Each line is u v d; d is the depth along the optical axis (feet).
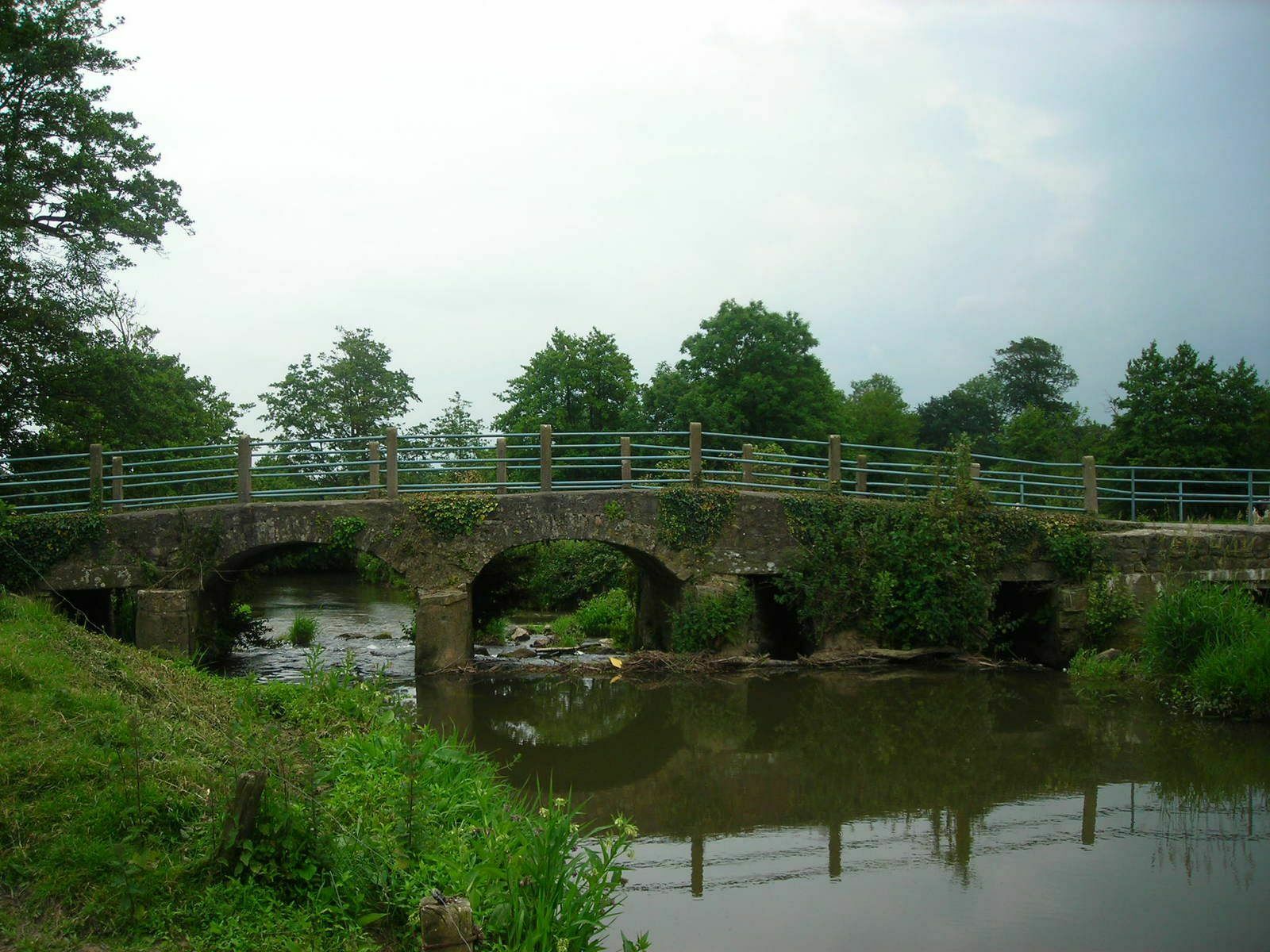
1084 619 58.59
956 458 61.26
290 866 19.10
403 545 57.31
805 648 60.59
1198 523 64.85
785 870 27.37
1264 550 59.88
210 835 19.43
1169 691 49.42
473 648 63.46
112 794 19.99
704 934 23.20
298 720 33.47
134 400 73.72
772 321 114.62
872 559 59.31
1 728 21.83
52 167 69.46
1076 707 47.39
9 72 67.62
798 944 22.66
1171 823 31.12
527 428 100.68
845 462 65.31
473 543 57.77
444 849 21.63
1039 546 59.88
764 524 59.67
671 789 34.96
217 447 58.29
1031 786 35.04
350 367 134.21
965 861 28.02
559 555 97.50
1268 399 86.89
